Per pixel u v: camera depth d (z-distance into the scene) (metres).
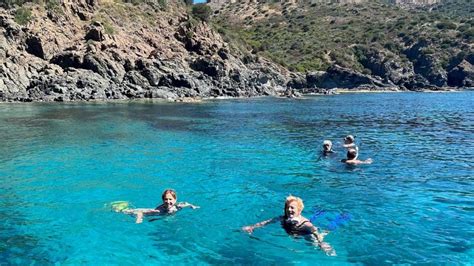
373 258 7.88
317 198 11.59
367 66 124.00
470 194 11.89
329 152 17.78
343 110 42.50
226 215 10.27
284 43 139.00
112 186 12.79
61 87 52.16
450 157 17.06
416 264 7.66
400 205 10.95
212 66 72.31
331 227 9.42
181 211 10.49
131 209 10.57
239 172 14.48
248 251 8.19
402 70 116.06
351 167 15.23
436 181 13.28
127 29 73.19
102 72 58.75
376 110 42.81
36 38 58.84
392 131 25.39
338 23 155.88
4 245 8.46
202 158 16.72
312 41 138.88
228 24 164.62
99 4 74.94
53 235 8.98
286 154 17.59
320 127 27.23
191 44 78.25
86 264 7.65
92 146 19.11
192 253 8.12
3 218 10.01
